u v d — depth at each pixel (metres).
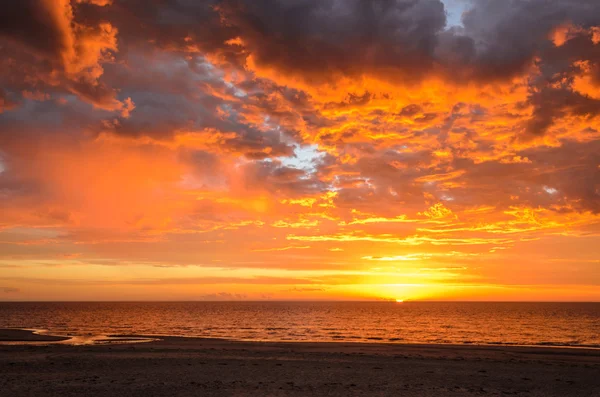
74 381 21.41
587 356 38.16
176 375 23.62
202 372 24.73
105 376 23.02
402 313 180.75
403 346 45.81
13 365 26.36
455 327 95.12
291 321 116.50
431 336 71.06
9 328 79.50
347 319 129.62
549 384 22.80
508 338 67.75
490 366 28.92
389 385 21.81
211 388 20.20
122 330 76.44
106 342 49.06
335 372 25.47
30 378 22.09
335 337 67.44
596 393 20.78
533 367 28.66
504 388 21.64
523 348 45.38
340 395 19.33
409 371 26.31
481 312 194.75
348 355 34.50
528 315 160.00
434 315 160.38
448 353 38.91
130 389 19.69
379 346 45.41
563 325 103.00
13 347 38.50
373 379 23.47
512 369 27.69
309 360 31.05
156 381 21.75
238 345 44.53
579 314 169.62
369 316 150.88
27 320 109.44
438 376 24.70
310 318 134.00
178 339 54.12
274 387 20.67
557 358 35.91
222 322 108.69
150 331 75.06
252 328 87.38
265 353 35.53
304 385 21.38
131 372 24.42
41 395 18.22
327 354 35.19
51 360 28.86
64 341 50.47
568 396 20.11
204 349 38.19
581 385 22.62
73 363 27.50
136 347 40.00
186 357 31.67
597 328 93.00
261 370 25.73
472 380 23.62
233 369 25.97
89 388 19.75
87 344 46.09
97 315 142.75
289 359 31.47
